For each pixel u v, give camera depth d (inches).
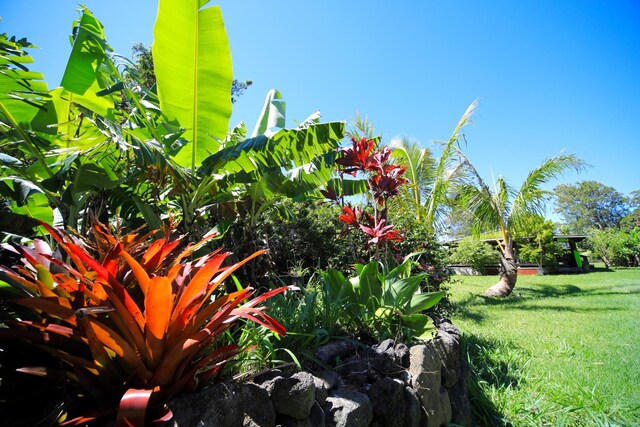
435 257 207.6
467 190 414.9
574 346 188.2
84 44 126.6
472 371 136.9
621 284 492.4
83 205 115.5
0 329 44.6
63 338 46.9
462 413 102.6
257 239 137.0
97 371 44.1
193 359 52.3
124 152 120.3
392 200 246.8
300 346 77.2
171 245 58.8
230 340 66.5
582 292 427.8
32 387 48.5
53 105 126.9
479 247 721.0
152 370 46.0
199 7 119.6
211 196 139.4
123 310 43.8
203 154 142.6
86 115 104.3
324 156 136.6
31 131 124.6
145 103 151.6
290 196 141.8
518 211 428.1
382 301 101.4
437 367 92.7
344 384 73.7
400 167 122.3
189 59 125.1
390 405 71.4
